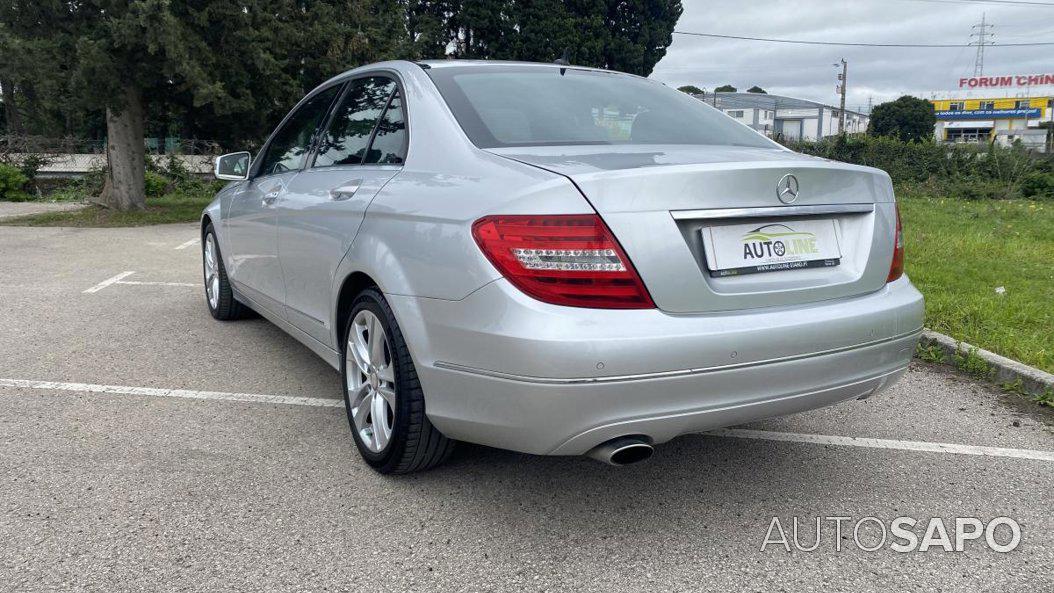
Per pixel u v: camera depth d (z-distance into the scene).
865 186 2.69
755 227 2.43
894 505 2.80
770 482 2.97
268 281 4.15
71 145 20.17
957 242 9.66
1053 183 22.02
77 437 3.29
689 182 2.28
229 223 4.82
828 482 2.98
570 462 3.12
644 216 2.22
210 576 2.27
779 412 2.46
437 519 2.63
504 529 2.57
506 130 2.80
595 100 3.22
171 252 8.93
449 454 2.85
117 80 12.40
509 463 3.09
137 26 11.70
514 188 2.30
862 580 2.31
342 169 3.36
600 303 2.18
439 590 2.22
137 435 3.33
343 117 3.63
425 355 2.51
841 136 27.94
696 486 2.93
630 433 2.24
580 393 2.15
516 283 2.21
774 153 2.96
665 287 2.23
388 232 2.73
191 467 3.01
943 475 3.05
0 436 3.29
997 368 4.31
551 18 38.03
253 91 14.70
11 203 16.75
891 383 2.76
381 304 2.76
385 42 17.80
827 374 2.48
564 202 2.20
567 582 2.27
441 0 39.66
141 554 2.38
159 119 16.02
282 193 3.87
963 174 24.33
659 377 2.20
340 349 3.22
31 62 11.85
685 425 2.30
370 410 3.00
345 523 2.59
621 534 2.55
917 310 2.74
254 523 2.58
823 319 2.44
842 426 3.59
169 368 4.30
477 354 2.31
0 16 12.20
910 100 92.69
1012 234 11.31
